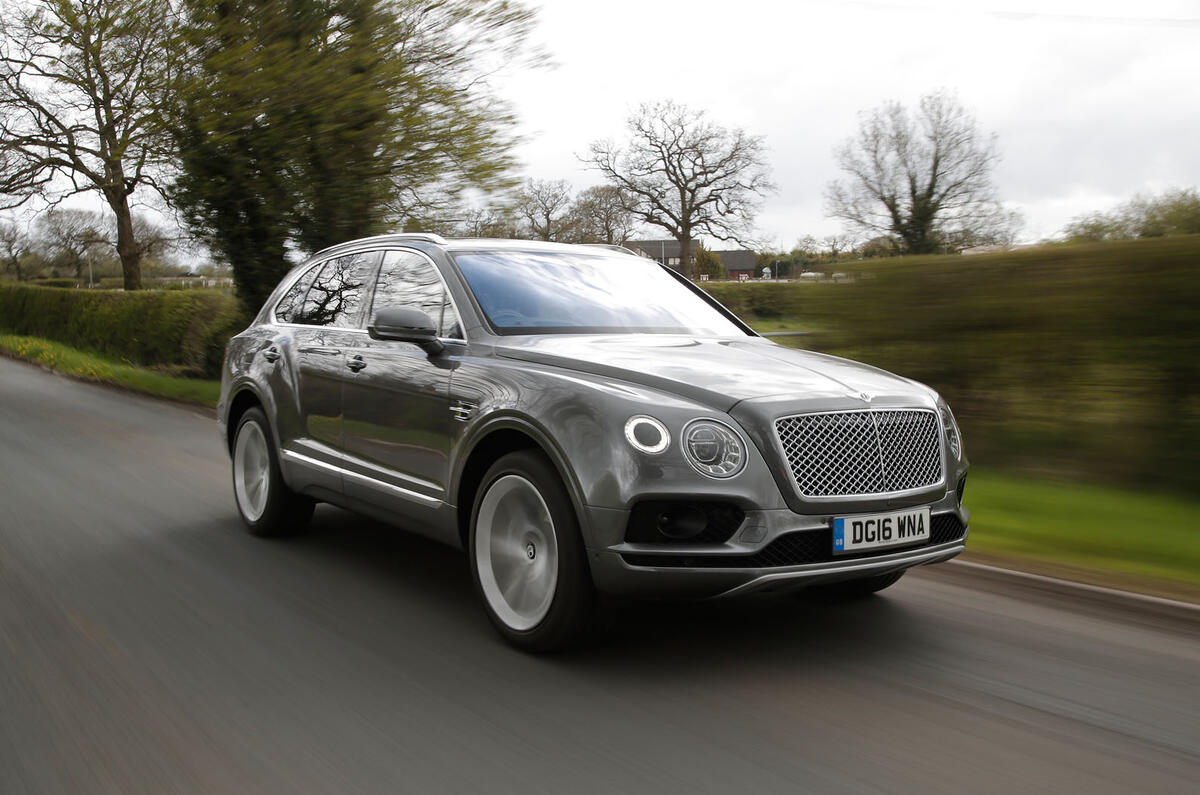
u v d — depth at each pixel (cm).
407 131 1322
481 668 355
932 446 382
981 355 802
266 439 553
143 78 1413
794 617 421
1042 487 726
